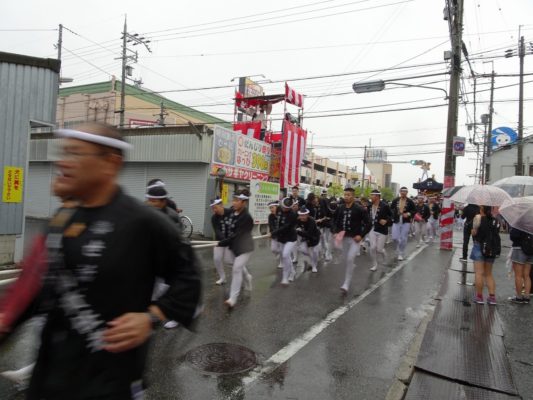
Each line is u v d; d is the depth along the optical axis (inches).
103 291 60.9
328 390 156.9
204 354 183.5
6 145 327.6
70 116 1467.8
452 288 331.6
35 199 812.0
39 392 63.7
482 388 160.7
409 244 638.5
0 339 65.1
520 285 288.0
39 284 63.7
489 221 280.8
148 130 666.2
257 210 639.8
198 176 636.1
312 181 2437.3
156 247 64.8
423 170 1230.3
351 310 262.8
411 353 193.2
